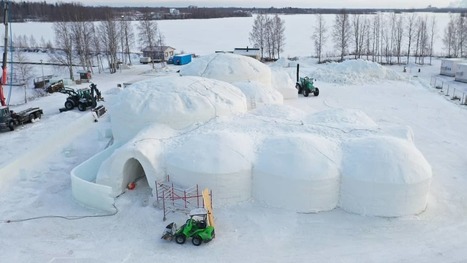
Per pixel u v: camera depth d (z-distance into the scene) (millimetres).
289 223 14320
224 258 12508
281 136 16531
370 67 43281
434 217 14742
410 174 14562
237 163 15352
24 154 20000
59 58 56812
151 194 16453
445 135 24547
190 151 15797
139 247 13164
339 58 65375
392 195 14516
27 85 44406
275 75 35781
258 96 26250
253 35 78062
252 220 14523
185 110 18656
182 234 13141
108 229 14242
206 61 31000
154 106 18641
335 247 12977
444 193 16641
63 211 15570
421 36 76562
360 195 14742
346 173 14984
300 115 21141
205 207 13539
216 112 19156
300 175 14773
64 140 23750
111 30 67938
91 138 24312
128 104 19062
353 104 32375
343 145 16250
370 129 17906
